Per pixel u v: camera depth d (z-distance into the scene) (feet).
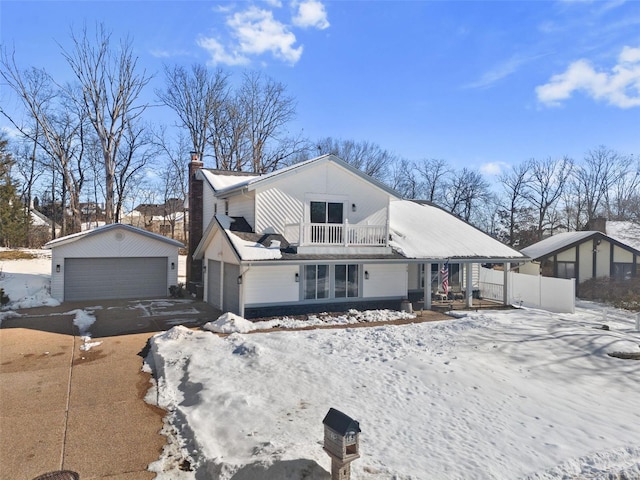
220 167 141.49
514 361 35.45
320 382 29.14
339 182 61.52
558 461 19.56
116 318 52.31
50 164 133.80
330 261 54.60
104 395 28.37
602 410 26.30
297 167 57.67
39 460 20.13
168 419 24.97
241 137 143.33
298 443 20.08
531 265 104.06
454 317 56.59
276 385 28.60
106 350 38.52
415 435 21.76
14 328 45.88
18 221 116.06
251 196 57.93
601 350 38.96
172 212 204.03
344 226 57.93
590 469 19.21
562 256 97.86
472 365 33.42
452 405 25.82
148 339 42.45
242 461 18.53
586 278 95.40
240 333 44.70
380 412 24.61
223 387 27.86
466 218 188.03
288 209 58.23
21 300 60.70
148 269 73.00
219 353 35.12
